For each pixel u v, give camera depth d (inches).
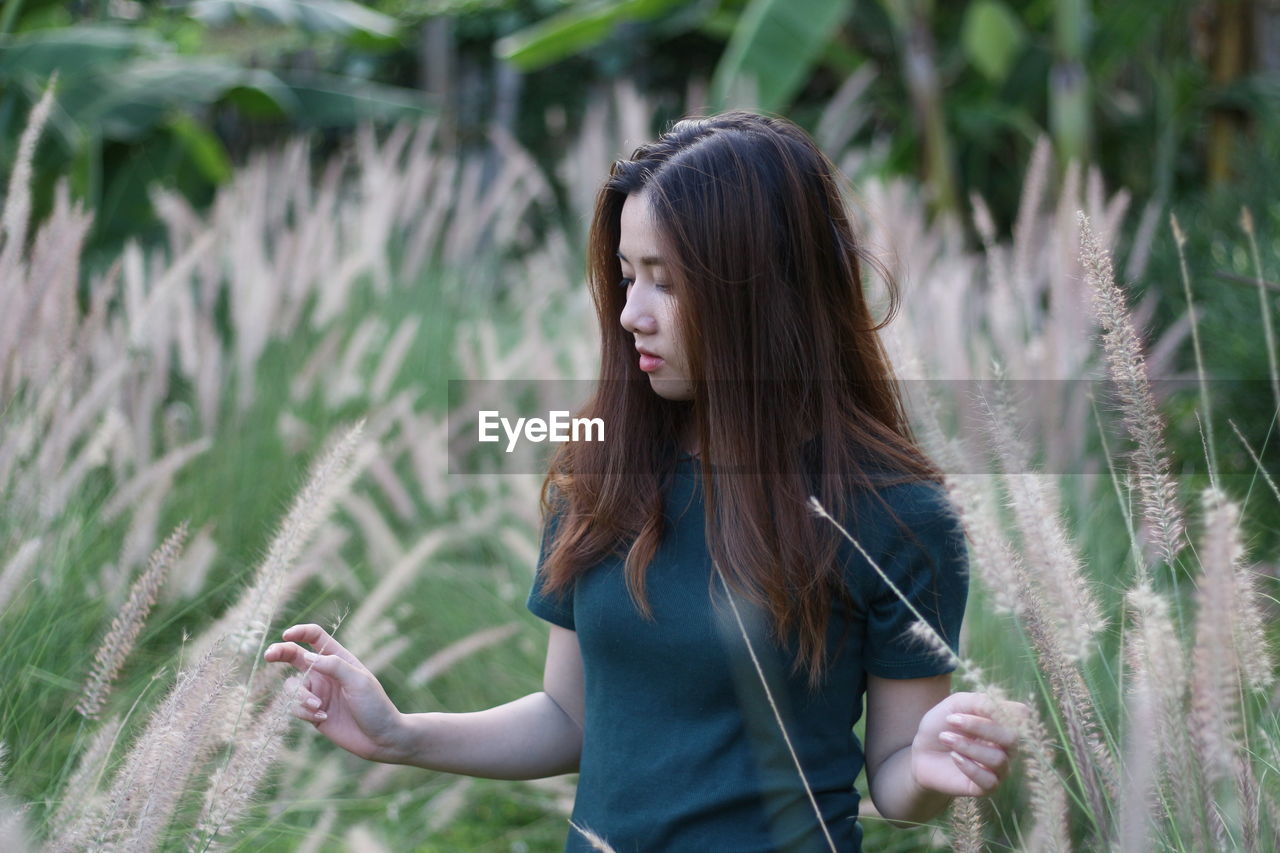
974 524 42.1
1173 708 39.1
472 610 116.0
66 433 93.3
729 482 49.1
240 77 212.8
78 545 98.7
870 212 80.5
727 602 49.3
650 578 51.2
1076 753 45.9
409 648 114.9
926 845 84.1
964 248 217.3
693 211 49.0
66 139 180.7
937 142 215.6
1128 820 39.6
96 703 59.5
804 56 192.9
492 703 110.2
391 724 54.6
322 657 53.9
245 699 54.5
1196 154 244.7
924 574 48.6
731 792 49.0
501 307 198.8
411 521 129.0
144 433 115.2
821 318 50.3
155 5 270.7
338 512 132.4
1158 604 39.0
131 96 200.5
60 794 70.7
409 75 352.8
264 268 143.3
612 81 337.4
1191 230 166.6
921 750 45.6
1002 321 100.5
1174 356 133.4
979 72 249.1
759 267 49.0
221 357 141.7
